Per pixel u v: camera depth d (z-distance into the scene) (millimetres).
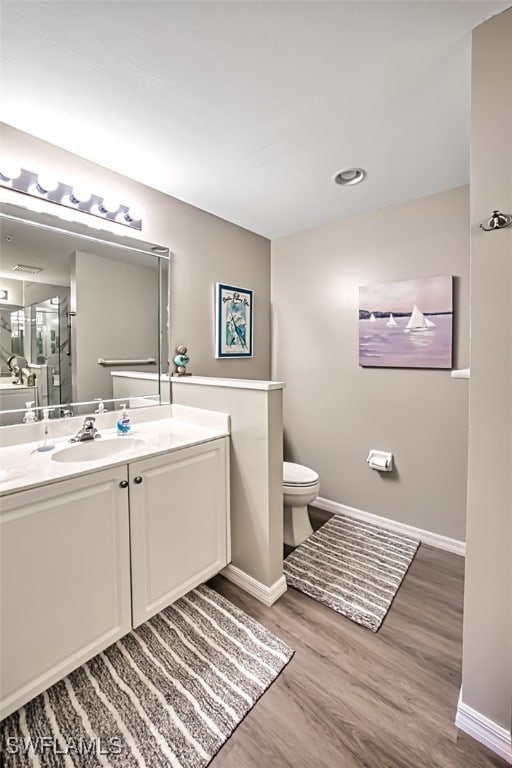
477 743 1089
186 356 2227
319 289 2723
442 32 1061
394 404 2387
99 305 1887
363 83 1269
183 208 2270
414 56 1148
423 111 1416
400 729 1133
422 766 1032
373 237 2404
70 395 1798
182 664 1370
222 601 1739
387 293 2336
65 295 1760
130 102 1366
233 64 1182
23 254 1612
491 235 1026
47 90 1299
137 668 1354
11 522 1076
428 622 1598
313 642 1481
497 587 1061
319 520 2596
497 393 1037
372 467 2445
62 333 1762
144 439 1709
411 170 1874
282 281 2965
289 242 2898
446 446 2188
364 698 1234
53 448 1535
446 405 2174
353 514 2629
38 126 1518
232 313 2646
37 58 1154
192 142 1634
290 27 1044
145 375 2104
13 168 1516
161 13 1002
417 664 1374
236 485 1835
